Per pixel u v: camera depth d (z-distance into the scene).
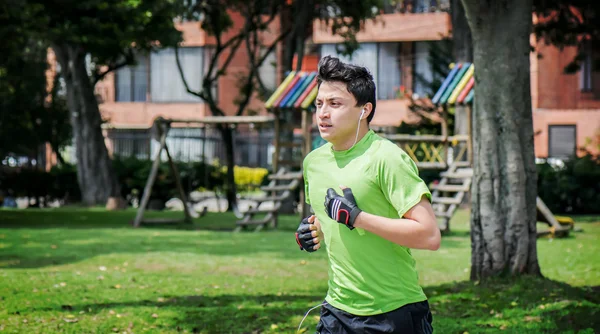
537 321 7.65
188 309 8.67
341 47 40.44
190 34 42.84
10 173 33.88
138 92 44.00
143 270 12.23
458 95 18.75
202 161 32.91
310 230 4.38
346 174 4.09
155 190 31.56
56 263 12.83
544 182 25.31
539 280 9.39
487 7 9.45
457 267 12.45
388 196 3.98
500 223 9.71
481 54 9.71
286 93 19.77
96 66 31.31
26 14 18.66
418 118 28.88
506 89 9.59
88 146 30.78
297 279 11.38
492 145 9.72
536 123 36.81
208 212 28.48
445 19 39.44
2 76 33.03
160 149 21.25
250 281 11.09
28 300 8.96
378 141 4.11
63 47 30.42
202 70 43.06
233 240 16.81
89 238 16.88
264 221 19.72
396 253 4.05
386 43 40.56
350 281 4.12
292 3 27.59
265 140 44.03
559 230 16.75
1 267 12.25
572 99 36.44
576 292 9.06
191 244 15.88
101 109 42.91
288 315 8.35
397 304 4.03
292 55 27.66
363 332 4.07
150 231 18.98
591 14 20.14
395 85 40.53
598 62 23.12
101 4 19.27
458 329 7.45
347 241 4.08
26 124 35.53
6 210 27.47
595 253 13.72
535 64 36.69
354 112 4.06
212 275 11.73
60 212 26.73
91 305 8.84
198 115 43.28
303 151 19.84
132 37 20.84
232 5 29.28
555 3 19.27
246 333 7.59
